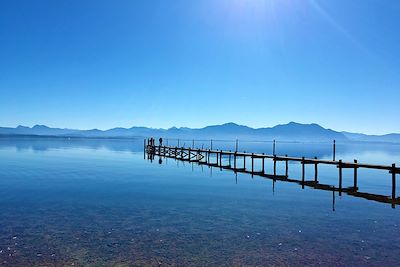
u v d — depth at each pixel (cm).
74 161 5031
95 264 1066
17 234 1352
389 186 2956
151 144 6812
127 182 2856
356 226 1540
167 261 1098
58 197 2147
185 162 5162
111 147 11562
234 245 1257
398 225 1566
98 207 1870
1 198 2095
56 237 1320
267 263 1096
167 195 2256
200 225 1516
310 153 10044
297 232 1434
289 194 2345
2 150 7706
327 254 1181
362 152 11488
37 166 4159
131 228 1456
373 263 1108
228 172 3762
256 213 1764
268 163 5584
